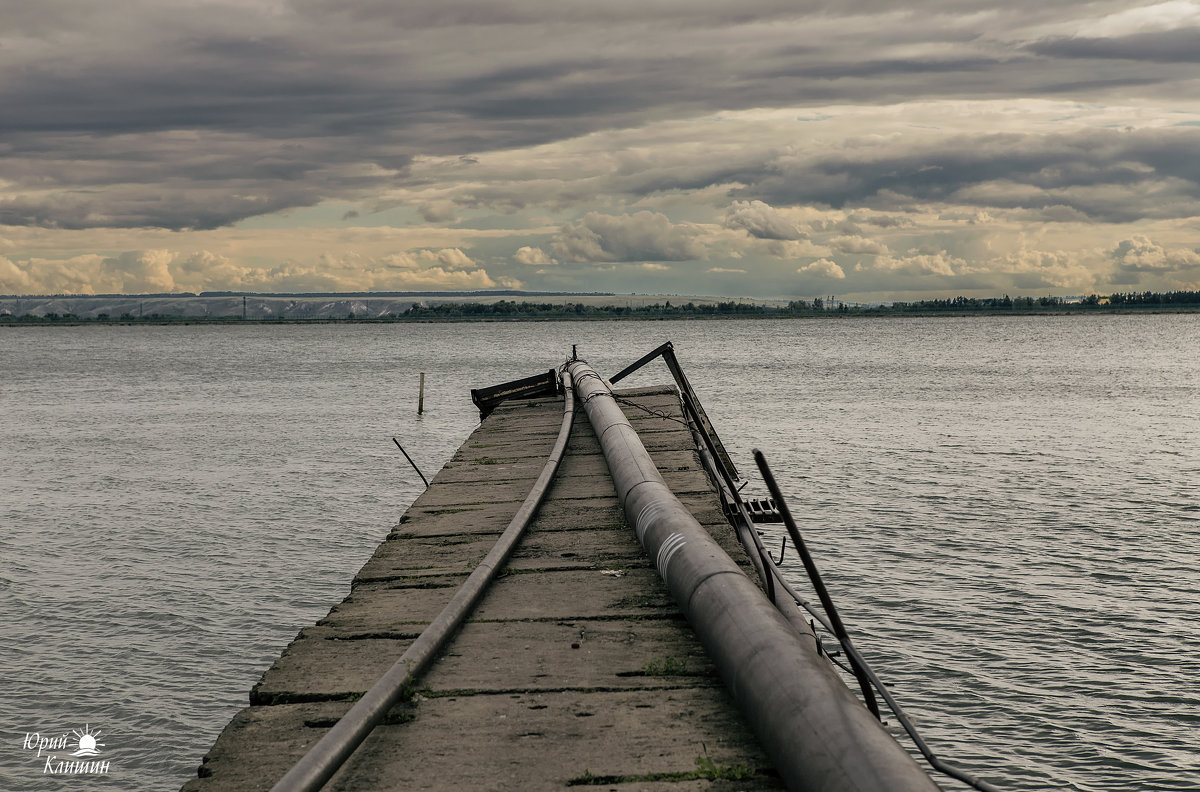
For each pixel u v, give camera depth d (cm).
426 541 859
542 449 1379
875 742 389
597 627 615
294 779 374
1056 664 1362
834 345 12644
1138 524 2119
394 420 4378
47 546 2067
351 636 604
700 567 620
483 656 564
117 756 1190
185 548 2050
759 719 439
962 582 1711
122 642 1518
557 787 409
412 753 441
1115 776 1087
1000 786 1076
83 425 4234
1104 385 5800
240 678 1395
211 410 4869
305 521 2302
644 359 2008
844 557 1870
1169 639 1439
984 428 3778
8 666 1426
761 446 3297
